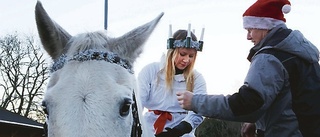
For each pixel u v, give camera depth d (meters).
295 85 2.71
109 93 2.39
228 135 24.05
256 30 3.01
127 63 2.72
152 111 3.84
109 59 2.61
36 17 2.75
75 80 2.43
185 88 3.77
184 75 3.75
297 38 2.73
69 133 2.24
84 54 2.61
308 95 2.69
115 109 2.37
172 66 3.70
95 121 2.28
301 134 2.66
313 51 2.77
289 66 2.68
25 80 26.38
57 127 2.29
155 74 3.83
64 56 2.66
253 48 2.91
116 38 2.83
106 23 3.97
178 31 3.72
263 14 2.95
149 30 2.88
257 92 2.59
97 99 2.35
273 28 2.94
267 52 2.72
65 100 2.36
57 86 2.45
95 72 2.49
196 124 3.56
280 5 2.96
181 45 3.62
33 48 26.11
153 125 3.80
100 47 2.71
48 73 2.71
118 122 2.38
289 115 2.68
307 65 2.74
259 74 2.63
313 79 2.73
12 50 26.56
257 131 2.90
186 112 3.81
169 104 3.77
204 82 3.85
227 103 2.67
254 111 2.64
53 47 2.80
